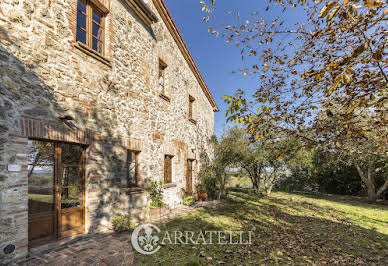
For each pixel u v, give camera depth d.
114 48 5.49
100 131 4.89
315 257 4.22
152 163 7.06
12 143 3.18
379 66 2.15
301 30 2.65
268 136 3.06
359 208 10.80
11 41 3.26
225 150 12.07
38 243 3.65
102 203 4.85
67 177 4.23
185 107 10.46
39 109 3.59
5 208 3.04
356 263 4.02
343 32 2.35
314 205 11.07
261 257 4.08
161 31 8.20
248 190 17.27
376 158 11.66
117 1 5.74
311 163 15.95
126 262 3.41
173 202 8.47
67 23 4.19
